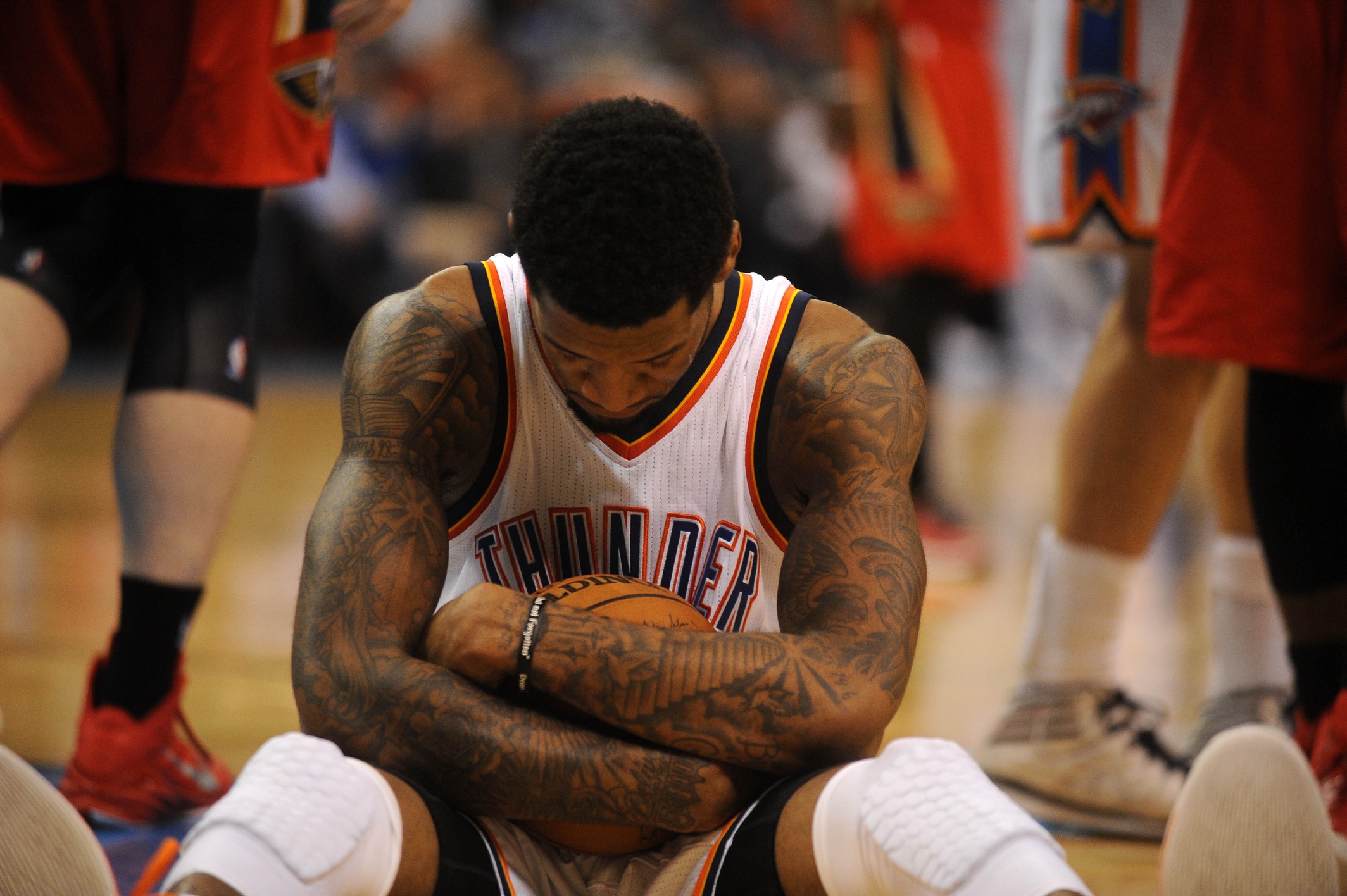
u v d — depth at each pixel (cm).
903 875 397
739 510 509
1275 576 711
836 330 520
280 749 407
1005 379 3794
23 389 673
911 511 495
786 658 455
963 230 1582
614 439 500
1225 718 834
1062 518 816
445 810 442
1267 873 454
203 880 371
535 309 471
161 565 712
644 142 436
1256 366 704
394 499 486
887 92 1566
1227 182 706
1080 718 793
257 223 763
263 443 2512
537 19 3412
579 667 449
